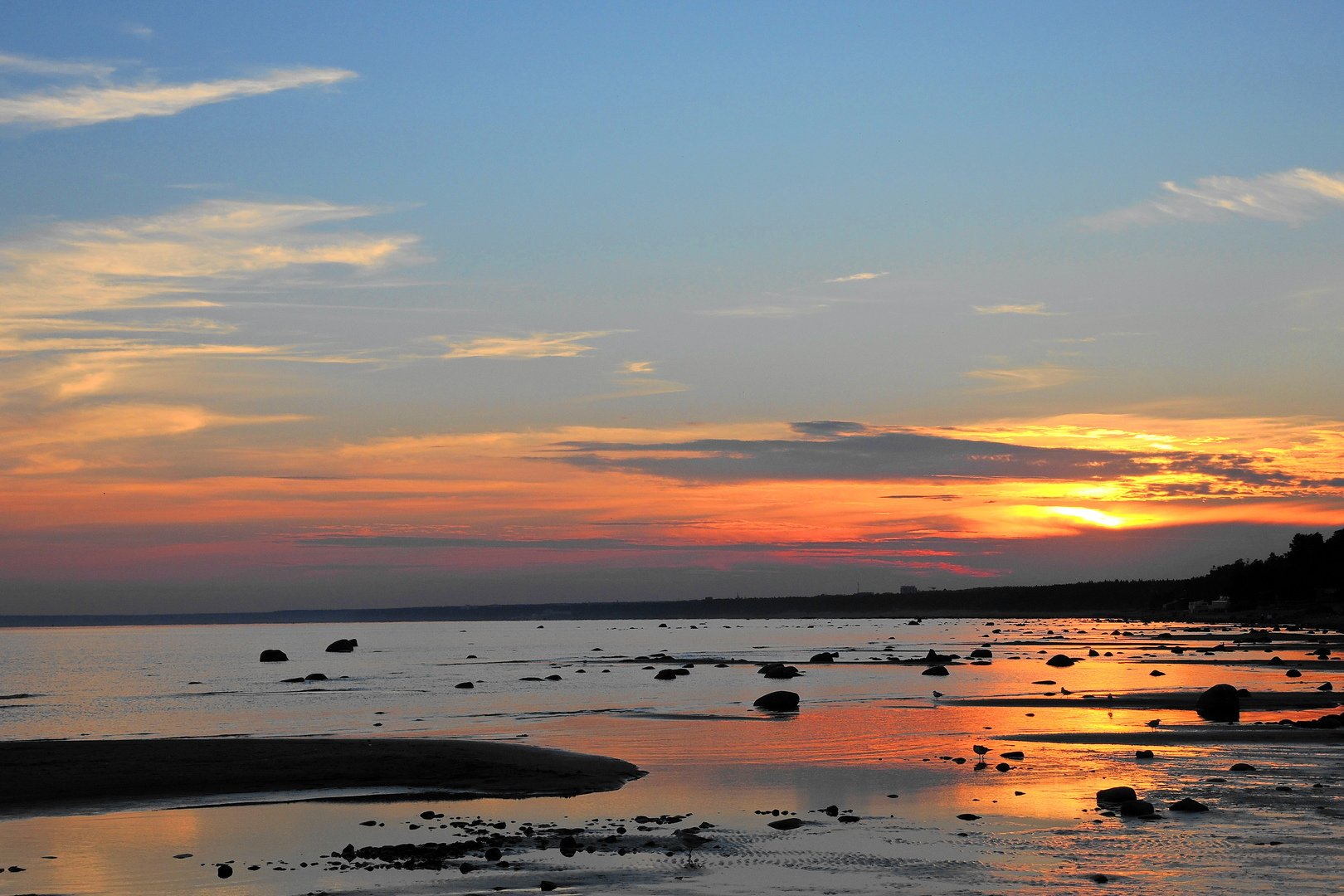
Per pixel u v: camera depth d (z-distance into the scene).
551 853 26.11
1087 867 24.38
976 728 50.53
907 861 25.06
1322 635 162.75
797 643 180.62
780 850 26.16
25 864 25.55
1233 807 30.44
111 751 41.47
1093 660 111.94
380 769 37.56
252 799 33.38
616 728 52.91
